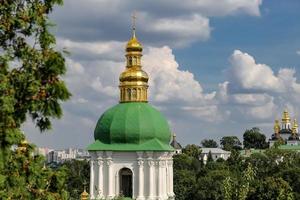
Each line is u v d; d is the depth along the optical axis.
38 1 34.38
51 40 34.22
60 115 33.91
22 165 33.69
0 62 33.03
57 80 33.56
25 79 33.06
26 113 33.56
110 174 93.12
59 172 36.16
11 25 33.66
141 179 92.12
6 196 32.62
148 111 96.81
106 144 94.94
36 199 34.34
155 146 92.75
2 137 31.30
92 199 92.56
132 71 98.62
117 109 97.25
